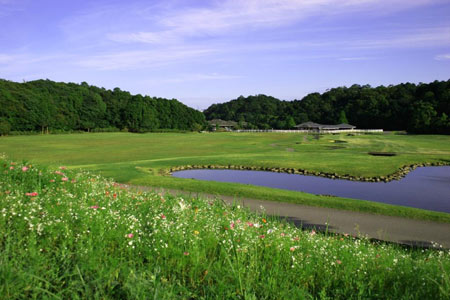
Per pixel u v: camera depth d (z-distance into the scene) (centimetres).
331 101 15762
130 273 397
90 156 3606
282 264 503
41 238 493
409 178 2512
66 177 966
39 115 8831
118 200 831
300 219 1199
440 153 4066
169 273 438
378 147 4950
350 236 966
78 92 10794
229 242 534
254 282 429
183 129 12756
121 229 561
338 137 8019
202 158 3353
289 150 4566
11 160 1148
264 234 612
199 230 598
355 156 3622
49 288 367
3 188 739
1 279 347
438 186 2208
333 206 1391
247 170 2830
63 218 566
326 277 471
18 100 8662
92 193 855
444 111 10675
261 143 5944
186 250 496
